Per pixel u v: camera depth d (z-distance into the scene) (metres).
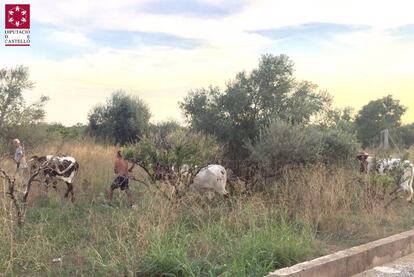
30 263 6.44
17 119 20.91
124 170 10.71
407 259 7.65
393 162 12.05
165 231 7.16
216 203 10.21
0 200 7.98
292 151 11.91
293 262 6.58
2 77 21.11
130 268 6.01
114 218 8.66
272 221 8.00
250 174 12.05
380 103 43.75
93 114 32.78
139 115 32.53
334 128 14.52
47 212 9.52
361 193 10.26
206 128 13.94
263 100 14.26
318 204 9.39
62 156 11.73
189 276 5.73
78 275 6.12
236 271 5.77
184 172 9.92
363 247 7.14
